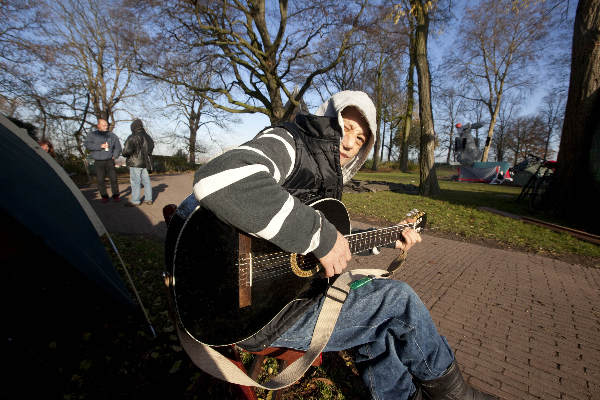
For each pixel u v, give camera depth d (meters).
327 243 1.05
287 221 0.94
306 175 1.23
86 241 1.62
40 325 1.73
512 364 2.14
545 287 3.47
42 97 15.17
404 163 30.11
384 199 9.46
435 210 7.80
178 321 1.08
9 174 1.21
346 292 1.34
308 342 1.27
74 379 1.76
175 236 1.03
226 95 12.68
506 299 3.12
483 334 2.49
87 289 1.59
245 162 0.94
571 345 2.37
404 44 12.98
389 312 1.29
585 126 7.03
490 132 28.03
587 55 6.91
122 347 2.07
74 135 14.97
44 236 1.24
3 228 1.17
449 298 3.10
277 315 1.21
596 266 4.23
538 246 5.08
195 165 21.55
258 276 1.17
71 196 1.73
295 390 1.82
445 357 1.32
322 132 1.26
